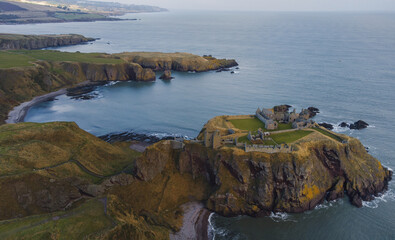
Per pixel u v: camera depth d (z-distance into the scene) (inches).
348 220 3585.1
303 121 4800.7
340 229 3449.8
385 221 3563.0
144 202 3774.6
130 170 4190.5
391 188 4151.1
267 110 5191.9
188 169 4224.9
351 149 4325.8
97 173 4099.4
